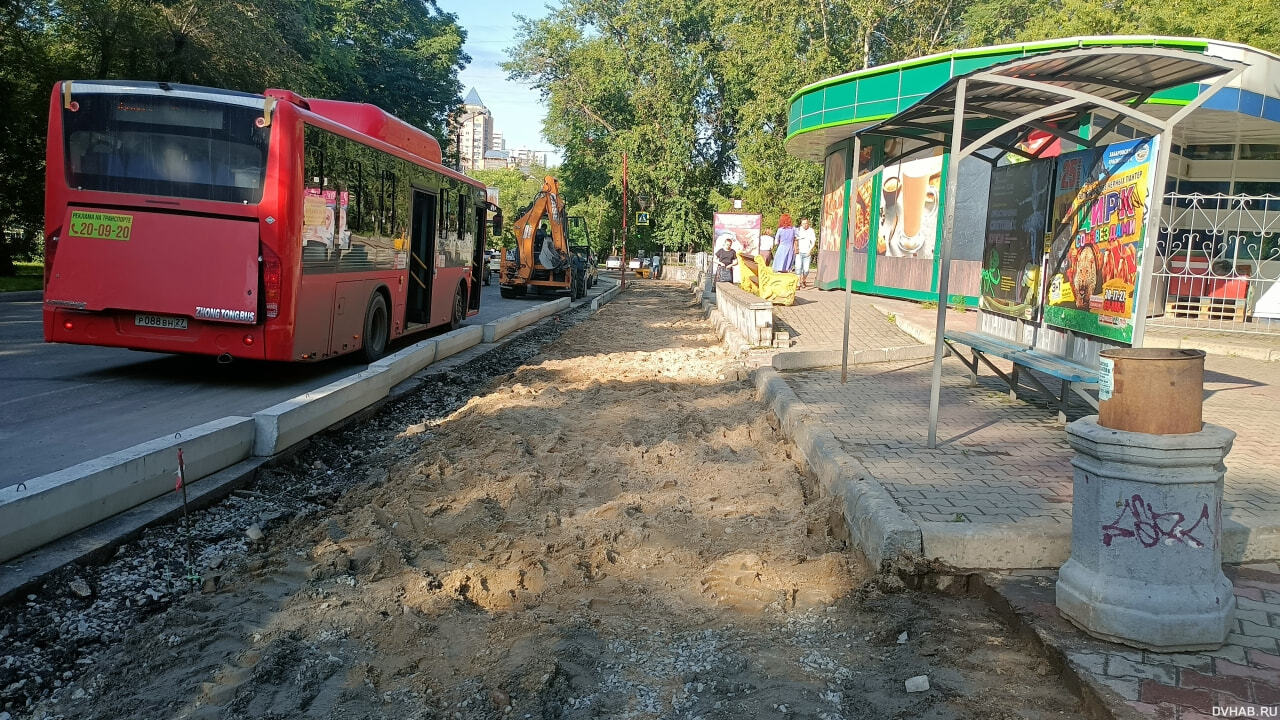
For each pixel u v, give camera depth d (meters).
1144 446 3.70
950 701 3.54
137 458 5.49
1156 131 6.55
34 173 26.03
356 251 11.34
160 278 9.16
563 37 56.28
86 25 24.89
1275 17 23.92
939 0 42.00
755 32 45.12
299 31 29.61
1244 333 15.18
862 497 5.36
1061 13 32.75
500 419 9.09
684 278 54.72
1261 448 6.99
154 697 3.57
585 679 3.79
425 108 51.44
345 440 8.20
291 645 3.99
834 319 17.06
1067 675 3.60
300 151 9.47
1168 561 3.74
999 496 5.53
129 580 4.69
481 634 4.18
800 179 46.50
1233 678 3.47
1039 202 8.77
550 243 30.12
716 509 6.23
